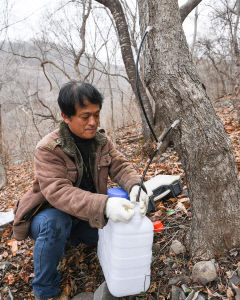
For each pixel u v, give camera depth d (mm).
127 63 4449
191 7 4312
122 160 1864
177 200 2418
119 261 1438
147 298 1591
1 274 2221
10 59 7797
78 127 1558
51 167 1629
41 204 1751
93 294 1774
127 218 1357
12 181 6395
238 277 1467
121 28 4348
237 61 6527
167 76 1503
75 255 2170
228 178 1553
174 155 3865
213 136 1501
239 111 4766
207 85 11750
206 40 11242
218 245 1621
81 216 1476
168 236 1976
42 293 1715
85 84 1497
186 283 1568
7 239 2838
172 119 1562
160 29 1489
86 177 1836
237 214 1600
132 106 6664
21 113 7422
